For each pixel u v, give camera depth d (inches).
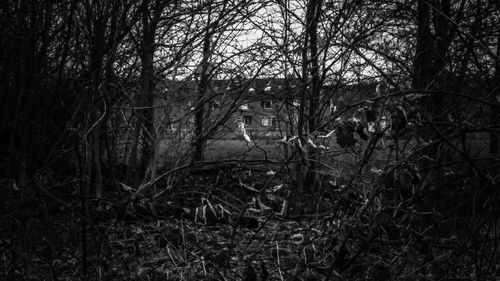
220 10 243.9
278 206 123.2
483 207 114.4
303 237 123.3
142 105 241.8
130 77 243.3
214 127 229.6
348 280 113.7
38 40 187.8
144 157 256.2
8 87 163.0
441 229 122.2
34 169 147.9
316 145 120.4
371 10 271.4
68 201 156.9
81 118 165.8
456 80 185.5
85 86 168.1
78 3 181.6
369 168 121.6
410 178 112.5
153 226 155.5
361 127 112.0
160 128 231.3
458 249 115.4
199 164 205.8
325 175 123.1
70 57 190.2
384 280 110.8
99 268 131.5
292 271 125.2
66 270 139.9
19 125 154.8
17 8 171.2
